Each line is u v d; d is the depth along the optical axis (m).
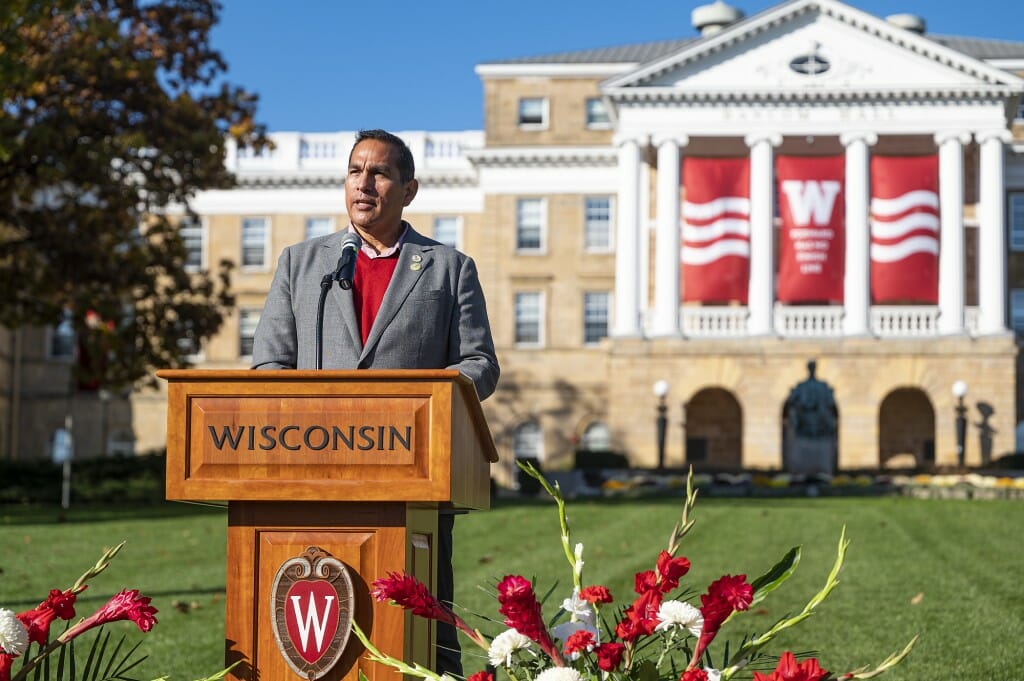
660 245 55.84
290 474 4.24
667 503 34.56
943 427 53.62
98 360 34.59
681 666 6.65
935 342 53.81
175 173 38.28
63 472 46.03
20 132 31.55
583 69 63.78
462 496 4.48
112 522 26.56
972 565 16.39
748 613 11.67
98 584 14.48
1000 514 26.64
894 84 55.31
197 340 35.88
